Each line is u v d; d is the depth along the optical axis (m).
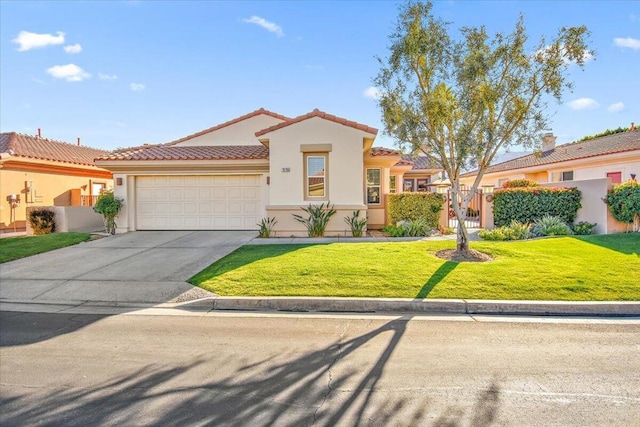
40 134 25.08
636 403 3.59
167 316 6.54
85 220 17.59
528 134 9.23
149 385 4.07
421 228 14.23
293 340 5.30
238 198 15.93
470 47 9.08
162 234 15.12
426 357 4.67
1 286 8.46
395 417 3.39
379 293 7.09
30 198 20.14
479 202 16.91
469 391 3.84
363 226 14.31
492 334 5.46
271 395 3.82
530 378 4.11
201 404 3.67
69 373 4.39
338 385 4.00
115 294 7.79
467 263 8.88
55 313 6.79
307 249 10.84
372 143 15.28
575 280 7.44
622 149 17.48
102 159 15.49
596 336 5.36
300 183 14.50
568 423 3.27
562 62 8.82
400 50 9.21
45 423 3.39
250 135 20.16
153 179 16.08
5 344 5.34
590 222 13.30
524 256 9.46
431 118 9.20
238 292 7.38
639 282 7.29
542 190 13.95
